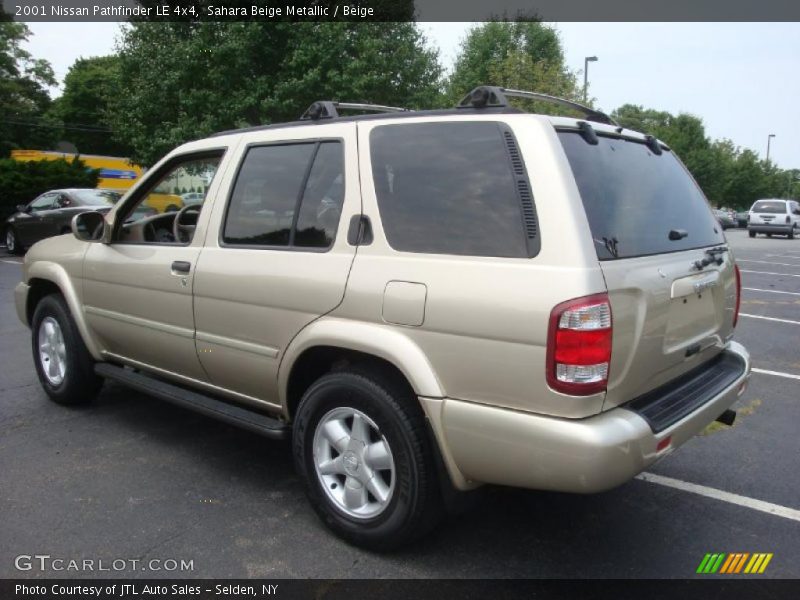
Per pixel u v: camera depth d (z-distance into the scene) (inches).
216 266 139.4
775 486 148.7
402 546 117.4
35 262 195.8
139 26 718.5
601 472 93.5
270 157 138.8
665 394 113.9
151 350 160.7
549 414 96.3
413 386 106.7
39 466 153.9
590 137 113.4
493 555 119.3
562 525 130.6
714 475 154.3
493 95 114.0
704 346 125.6
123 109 782.5
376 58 669.3
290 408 132.6
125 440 170.4
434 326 104.9
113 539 122.6
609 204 108.8
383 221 115.8
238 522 129.5
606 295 96.0
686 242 126.6
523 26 1216.8
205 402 147.1
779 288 477.1
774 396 214.7
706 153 1979.6
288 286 124.9
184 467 154.6
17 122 1583.4
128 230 177.9
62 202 578.9
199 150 155.3
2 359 249.0
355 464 118.6
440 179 111.7
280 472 153.1
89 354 185.3
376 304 112.0
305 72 644.7
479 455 102.5
